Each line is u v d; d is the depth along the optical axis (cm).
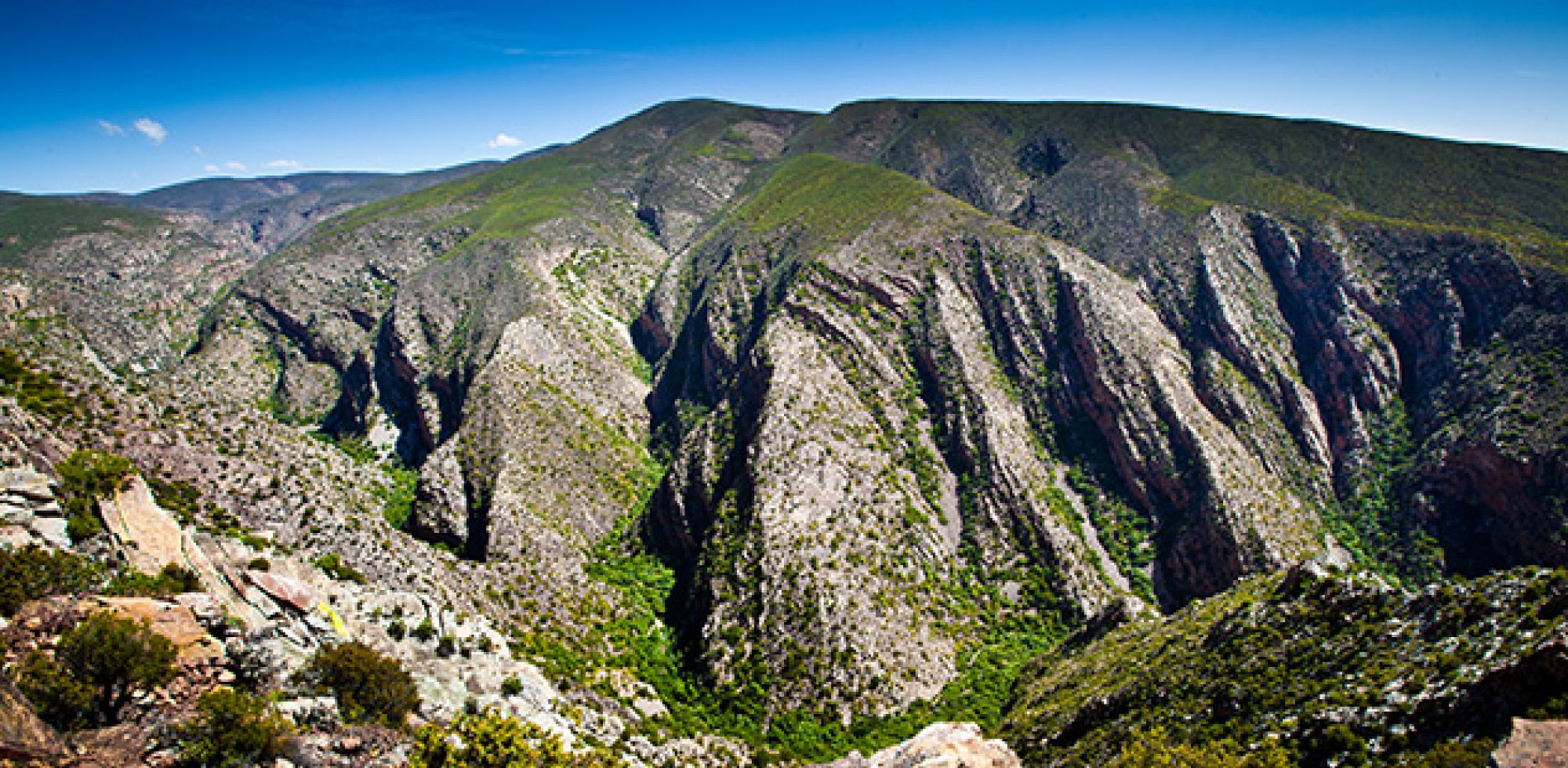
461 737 2969
